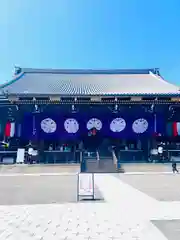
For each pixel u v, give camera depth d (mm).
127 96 34344
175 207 9250
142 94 33875
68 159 35562
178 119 38375
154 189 13703
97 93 34219
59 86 38344
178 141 37875
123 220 7492
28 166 27359
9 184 16188
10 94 33375
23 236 6102
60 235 6168
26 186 15211
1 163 32094
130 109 38188
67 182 17219
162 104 37094
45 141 37906
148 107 37719
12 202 10312
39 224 7086
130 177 20375
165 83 40219
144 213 8336
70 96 34125
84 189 10859
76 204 9812
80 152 34375
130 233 6312
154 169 26484
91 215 8062
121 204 9797
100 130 38031
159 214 8195
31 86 37781
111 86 38625
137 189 13688
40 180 18500
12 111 37156
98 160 30375
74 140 37938
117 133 38094
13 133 36625
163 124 38219
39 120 37688
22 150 32906
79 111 38000
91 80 43062
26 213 8336
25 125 37219
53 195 11977
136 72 48250
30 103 35344
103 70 48281
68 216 7953
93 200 10625
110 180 18141
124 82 41375
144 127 38094
